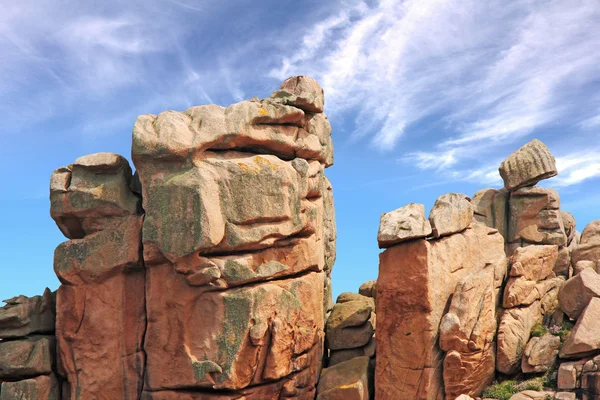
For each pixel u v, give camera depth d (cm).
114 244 1855
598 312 1816
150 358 1811
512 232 2438
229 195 1769
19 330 1966
